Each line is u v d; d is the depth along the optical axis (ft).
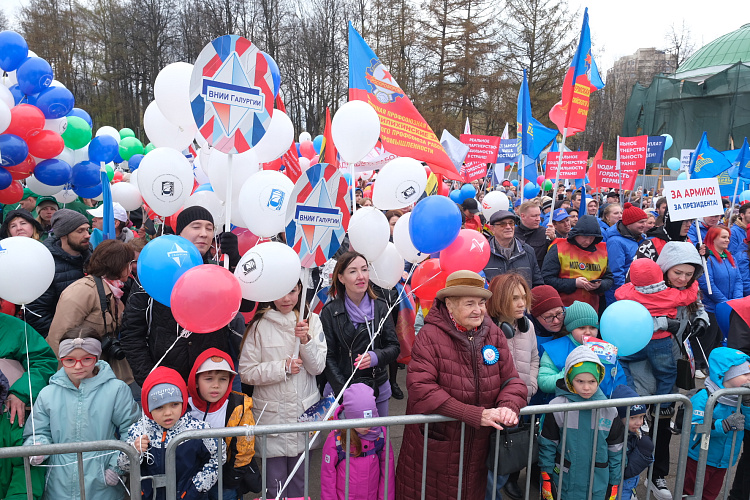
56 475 8.68
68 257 12.92
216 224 12.03
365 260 10.94
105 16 105.60
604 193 56.90
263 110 8.51
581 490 9.49
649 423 12.08
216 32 104.17
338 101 109.60
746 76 99.76
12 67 15.58
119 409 9.12
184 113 9.53
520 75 101.14
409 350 12.78
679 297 11.75
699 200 15.94
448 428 8.73
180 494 8.00
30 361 9.39
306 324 9.68
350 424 7.75
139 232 20.04
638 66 180.45
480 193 48.67
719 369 10.30
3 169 14.61
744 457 10.68
